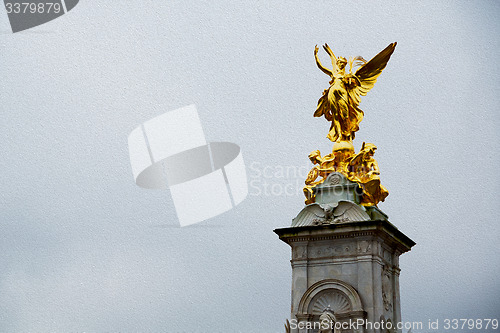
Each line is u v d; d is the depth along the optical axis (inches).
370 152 1544.0
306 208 1485.0
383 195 1549.0
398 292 1523.1
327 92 1585.9
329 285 1418.6
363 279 1402.6
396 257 1550.2
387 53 1587.1
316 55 1632.6
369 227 1413.6
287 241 1489.9
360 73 1600.6
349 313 1385.3
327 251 1456.7
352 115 1579.7
